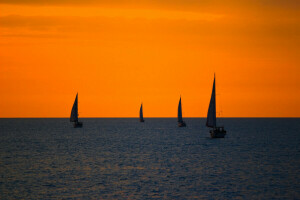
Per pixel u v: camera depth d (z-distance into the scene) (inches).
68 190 5251.0
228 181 5826.8
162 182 5753.0
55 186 5487.2
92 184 5625.0
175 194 5054.1
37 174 6382.9
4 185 5541.3
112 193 5098.4
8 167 7106.3
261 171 6673.2
